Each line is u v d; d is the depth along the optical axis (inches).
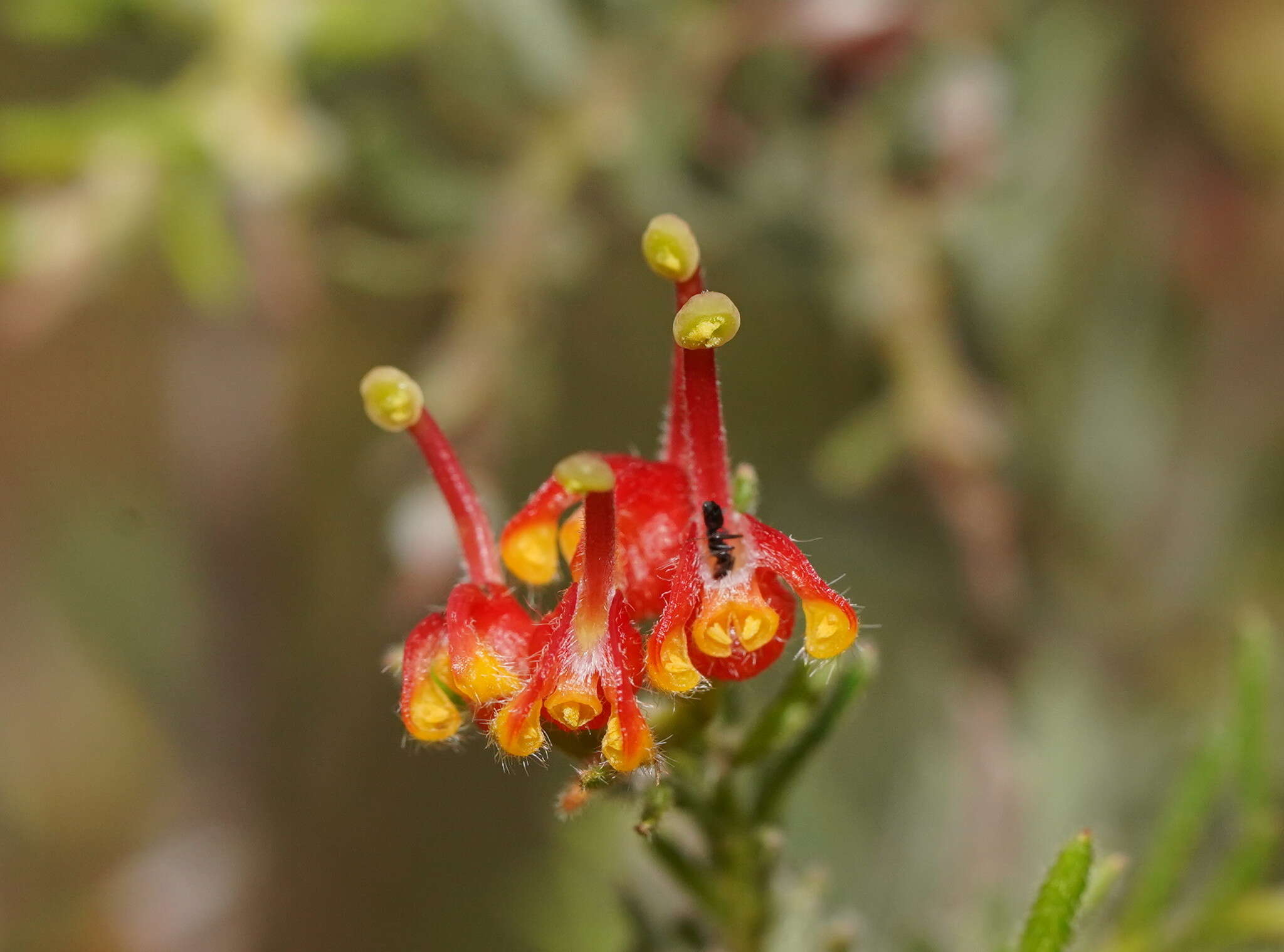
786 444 10.8
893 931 9.4
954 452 8.6
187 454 10.2
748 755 6.8
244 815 10.5
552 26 8.7
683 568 6.5
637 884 8.0
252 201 8.2
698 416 6.5
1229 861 7.4
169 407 10.4
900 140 8.8
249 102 8.2
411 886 11.2
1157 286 10.4
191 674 10.4
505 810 11.4
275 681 10.4
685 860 6.9
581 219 9.3
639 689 6.5
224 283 8.2
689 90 8.7
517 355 8.6
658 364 11.0
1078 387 10.3
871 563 10.4
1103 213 10.1
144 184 8.2
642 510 6.6
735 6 8.6
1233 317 10.6
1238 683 7.3
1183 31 10.5
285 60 8.3
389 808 11.1
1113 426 10.4
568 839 10.9
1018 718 9.7
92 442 12.3
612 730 6.4
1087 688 10.1
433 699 6.5
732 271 10.0
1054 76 9.8
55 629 12.5
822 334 10.5
